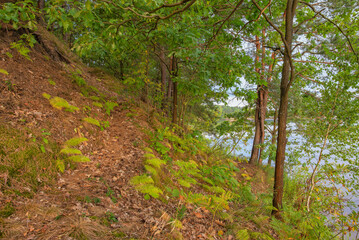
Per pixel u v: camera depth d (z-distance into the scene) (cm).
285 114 536
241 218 454
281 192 541
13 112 385
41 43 702
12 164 290
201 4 350
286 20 515
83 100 610
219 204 393
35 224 229
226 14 574
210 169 643
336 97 626
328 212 638
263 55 995
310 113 739
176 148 630
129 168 432
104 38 358
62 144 396
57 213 254
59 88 576
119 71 1366
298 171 835
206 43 491
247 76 606
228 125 1206
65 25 268
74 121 491
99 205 299
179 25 457
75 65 888
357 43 560
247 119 1259
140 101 855
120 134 568
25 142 338
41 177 309
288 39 514
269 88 1152
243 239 354
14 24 310
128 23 444
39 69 580
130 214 307
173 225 304
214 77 666
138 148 531
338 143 698
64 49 969
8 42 546
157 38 602
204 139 982
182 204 401
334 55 608
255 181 873
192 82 586
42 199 274
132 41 547
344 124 638
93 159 431
